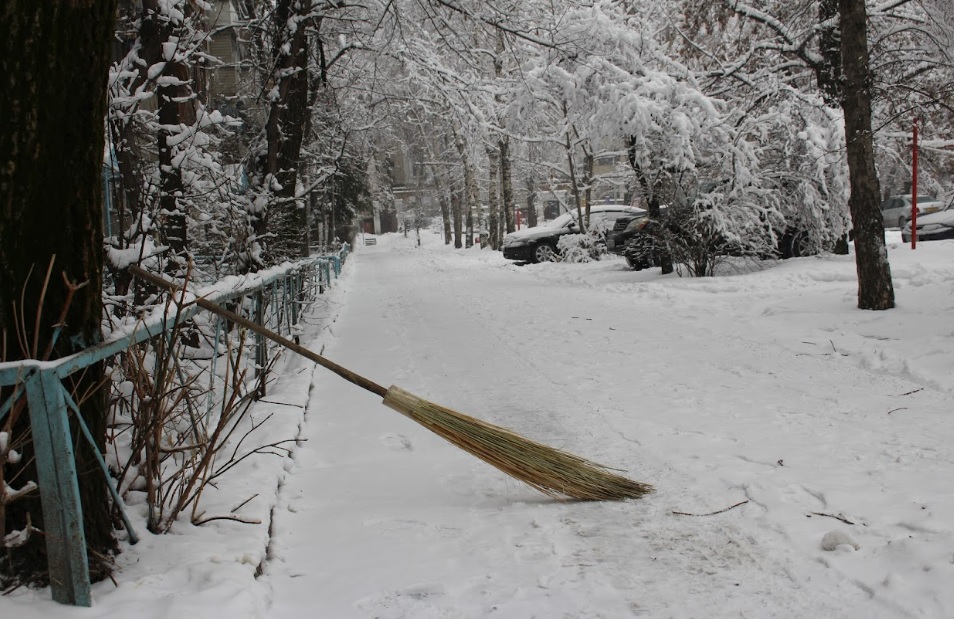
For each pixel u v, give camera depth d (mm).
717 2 17656
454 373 7871
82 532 2781
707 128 15438
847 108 9500
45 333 2996
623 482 4195
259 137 11312
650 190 15945
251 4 13016
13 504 2916
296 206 12445
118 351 3275
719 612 2922
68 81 2943
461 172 42156
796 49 16188
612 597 3074
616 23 17359
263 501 4016
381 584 3266
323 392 7258
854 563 3201
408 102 17938
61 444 2719
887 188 30078
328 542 3764
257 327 4062
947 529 3412
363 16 14781
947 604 2787
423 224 76938
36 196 2934
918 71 15656
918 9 16969
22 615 2689
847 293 10828
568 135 23453
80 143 3018
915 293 9922
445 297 16094
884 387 6293
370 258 41438
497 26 12227
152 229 6578
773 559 3328
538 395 6715
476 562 3467
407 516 4078
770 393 6336
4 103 2852
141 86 6938
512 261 27297
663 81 16109
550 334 10125
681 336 9328
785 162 15766
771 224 15797
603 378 7285
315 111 17531
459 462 5059
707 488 4242
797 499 3965
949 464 4344
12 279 2918
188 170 8305
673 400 6289
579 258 23562
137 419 3809
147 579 3033
